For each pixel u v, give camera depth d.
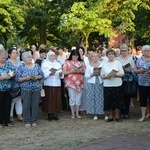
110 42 23.06
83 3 14.60
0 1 17.64
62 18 14.77
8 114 9.75
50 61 10.53
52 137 8.62
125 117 10.52
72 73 10.62
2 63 9.73
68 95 11.32
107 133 8.87
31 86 9.66
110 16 14.88
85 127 9.55
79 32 16.83
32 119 9.80
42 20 21.16
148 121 10.12
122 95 10.05
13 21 18.81
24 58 9.71
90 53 10.64
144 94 10.05
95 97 10.38
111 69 9.99
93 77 10.38
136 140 8.09
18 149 7.75
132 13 14.31
